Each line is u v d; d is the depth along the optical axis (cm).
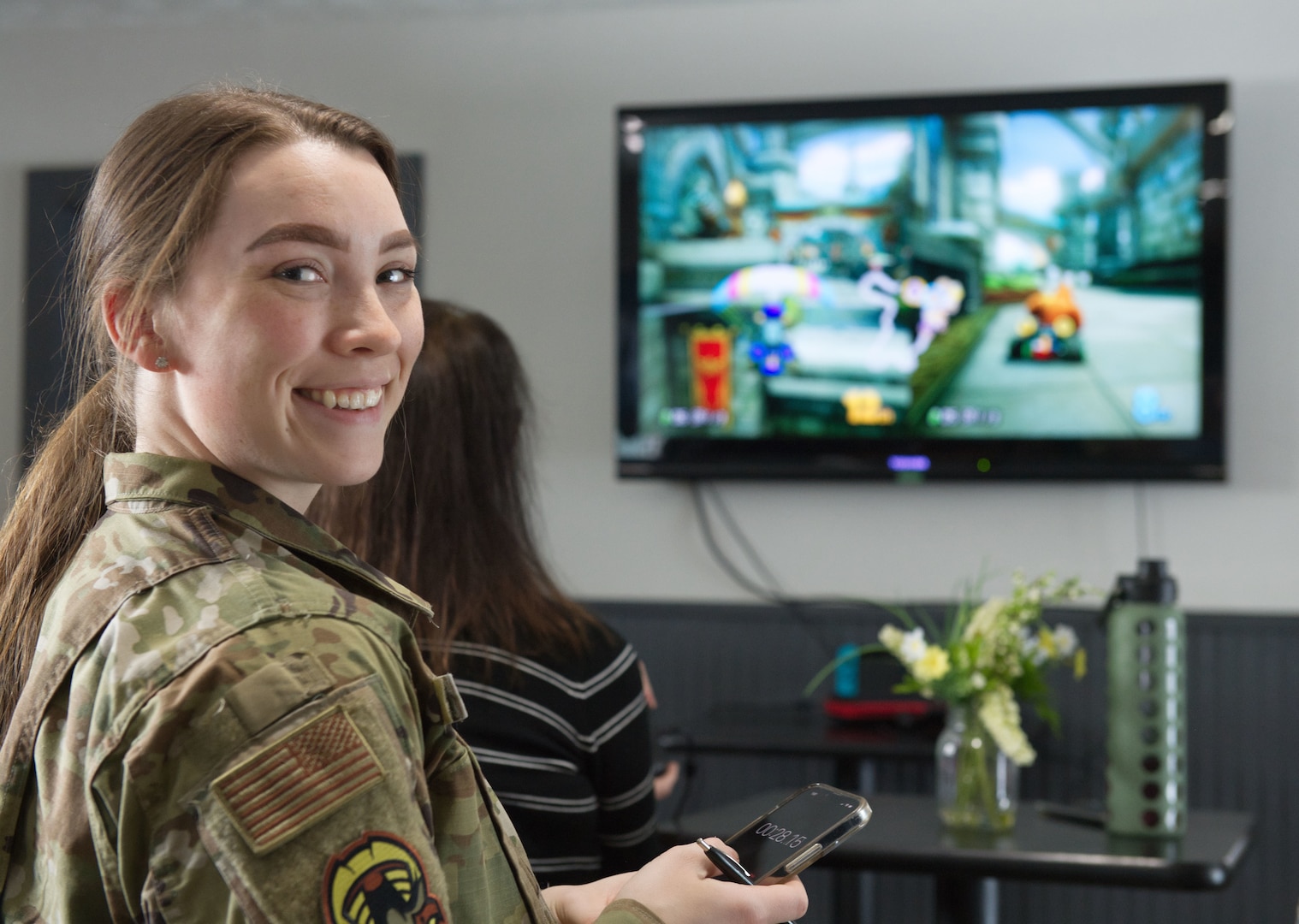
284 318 71
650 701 164
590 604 334
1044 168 307
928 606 321
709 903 81
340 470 75
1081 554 315
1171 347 301
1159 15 314
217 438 73
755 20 334
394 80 348
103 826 63
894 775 323
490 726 126
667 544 334
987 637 190
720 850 87
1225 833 187
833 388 316
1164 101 301
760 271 319
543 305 341
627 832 136
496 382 136
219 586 67
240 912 60
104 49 358
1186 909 310
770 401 319
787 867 87
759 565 329
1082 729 312
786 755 268
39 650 71
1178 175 301
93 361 84
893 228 313
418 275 346
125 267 74
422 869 64
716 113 321
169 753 62
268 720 62
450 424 132
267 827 60
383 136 80
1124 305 303
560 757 129
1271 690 304
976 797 189
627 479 331
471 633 128
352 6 349
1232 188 310
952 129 310
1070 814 197
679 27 337
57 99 359
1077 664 195
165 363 74
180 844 61
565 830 128
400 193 82
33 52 360
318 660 65
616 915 79
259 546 72
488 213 344
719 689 328
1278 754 304
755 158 319
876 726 289
